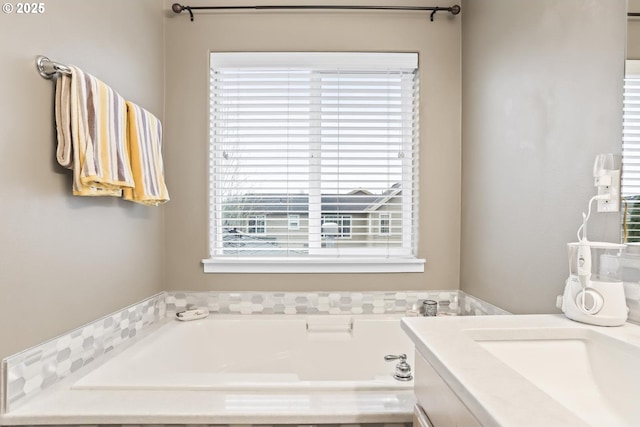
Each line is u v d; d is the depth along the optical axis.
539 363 0.85
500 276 1.59
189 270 2.00
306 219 2.06
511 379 0.58
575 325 0.90
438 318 0.96
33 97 1.07
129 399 1.07
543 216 1.30
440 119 2.01
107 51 1.45
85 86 1.17
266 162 2.06
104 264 1.44
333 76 2.04
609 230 1.00
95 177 1.17
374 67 2.02
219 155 2.04
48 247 1.14
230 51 1.99
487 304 1.70
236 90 2.02
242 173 2.04
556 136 1.23
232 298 1.99
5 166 0.99
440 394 0.73
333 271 2.00
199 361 1.81
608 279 0.94
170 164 1.99
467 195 1.93
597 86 1.06
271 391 1.11
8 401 1.00
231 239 2.07
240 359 1.85
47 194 1.13
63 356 1.20
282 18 1.99
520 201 1.44
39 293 1.10
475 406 0.52
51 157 1.14
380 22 1.99
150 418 0.99
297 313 2.00
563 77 1.20
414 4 2.00
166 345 1.65
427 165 2.02
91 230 1.35
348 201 2.06
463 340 0.78
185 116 1.99
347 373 1.87
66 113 1.13
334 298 2.00
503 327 0.88
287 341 1.88
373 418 1.01
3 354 0.99
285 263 1.98
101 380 1.16
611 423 0.71
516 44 1.47
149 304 1.80
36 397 1.08
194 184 2.00
